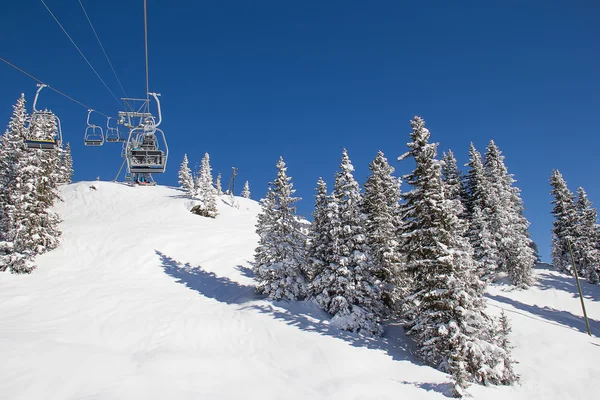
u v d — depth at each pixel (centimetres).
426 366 1861
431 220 2027
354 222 2523
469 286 1962
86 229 3972
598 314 3231
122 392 1169
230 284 3152
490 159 4703
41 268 2962
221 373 1516
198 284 3120
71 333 1850
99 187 6216
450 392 1538
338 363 1784
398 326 2486
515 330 2573
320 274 2559
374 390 1503
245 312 2422
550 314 3098
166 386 1278
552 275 4122
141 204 5856
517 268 3622
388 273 2555
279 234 2795
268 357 1844
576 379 1931
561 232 4281
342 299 2336
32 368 1245
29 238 3038
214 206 5759
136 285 2878
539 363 2116
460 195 4484
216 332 2078
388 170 3111
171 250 3709
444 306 1864
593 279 3903
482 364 1719
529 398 1672
